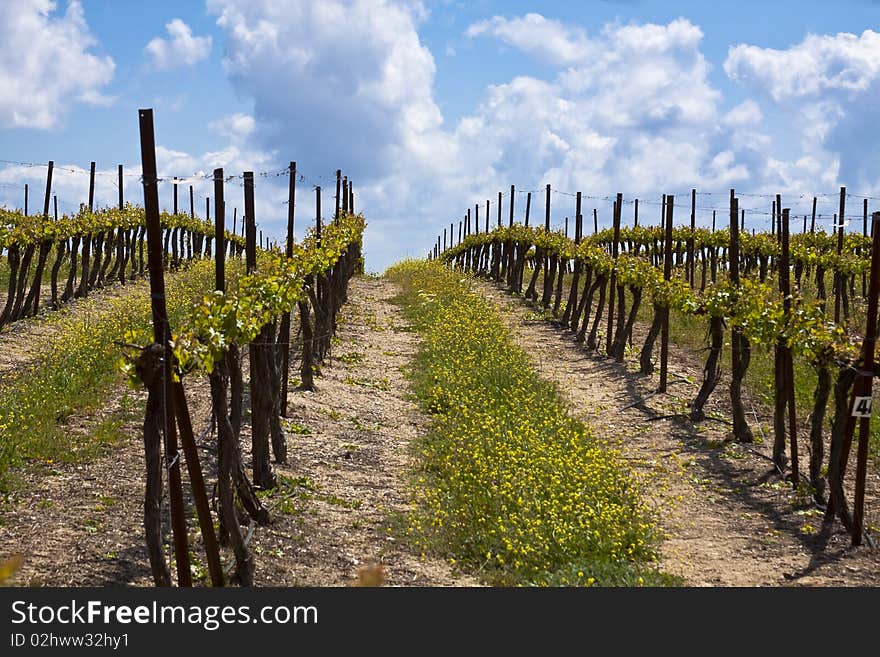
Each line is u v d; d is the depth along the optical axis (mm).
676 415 17625
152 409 7473
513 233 37625
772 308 13570
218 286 10023
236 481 10031
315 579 8766
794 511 12258
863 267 28250
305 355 18016
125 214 35125
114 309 25188
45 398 14664
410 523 10625
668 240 20219
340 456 13828
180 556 7449
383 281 46562
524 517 10250
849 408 11484
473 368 19969
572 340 26750
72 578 8008
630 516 10766
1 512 9641
